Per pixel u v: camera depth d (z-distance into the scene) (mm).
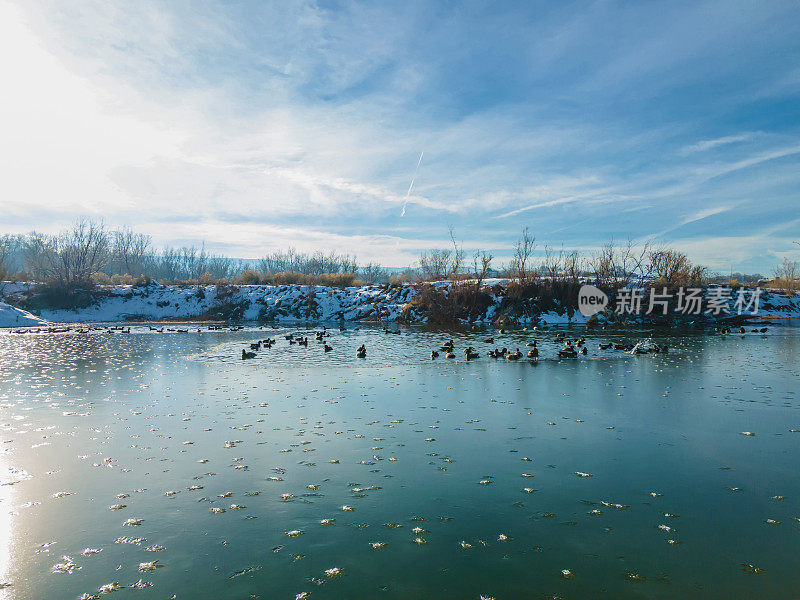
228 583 4234
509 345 23328
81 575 4379
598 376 14719
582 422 9516
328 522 5391
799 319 40594
